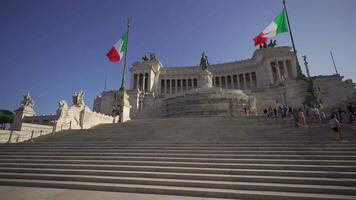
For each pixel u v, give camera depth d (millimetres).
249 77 77312
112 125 19922
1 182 7492
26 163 9336
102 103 58312
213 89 37719
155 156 9312
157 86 80125
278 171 7016
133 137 13547
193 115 35312
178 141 11289
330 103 45094
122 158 9148
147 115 41156
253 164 7742
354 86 47000
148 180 6969
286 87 45031
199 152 9359
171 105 39500
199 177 7082
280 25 22031
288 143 9836
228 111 34312
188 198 5871
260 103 37656
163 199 5758
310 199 5500
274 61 65500
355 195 5613
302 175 6824
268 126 14867
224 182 6582
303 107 17641
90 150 10500
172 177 7285
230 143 10477
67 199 5754
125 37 26672
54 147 11453
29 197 5914
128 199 5758
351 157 7668
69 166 8625
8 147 11883
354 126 12398
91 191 6613
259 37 23094
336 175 6602
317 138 11008
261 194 5758
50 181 7418
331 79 47000
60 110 18766
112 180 7250
